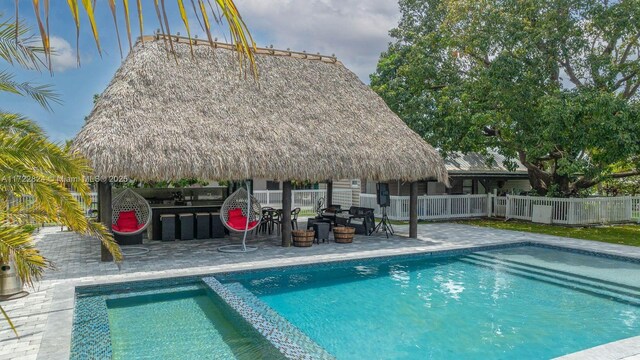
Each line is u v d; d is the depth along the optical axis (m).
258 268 9.32
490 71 16.80
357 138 12.48
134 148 9.40
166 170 9.51
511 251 12.66
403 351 5.88
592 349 5.00
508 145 18.47
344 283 9.38
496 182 25.94
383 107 14.62
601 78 16.16
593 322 7.02
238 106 11.80
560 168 16.67
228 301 6.98
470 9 18.02
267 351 5.38
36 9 1.52
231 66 12.91
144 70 11.38
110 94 10.55
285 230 11.95
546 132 15.20
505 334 6.50
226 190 18.84
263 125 11.50
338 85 14.43
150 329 6.48
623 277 9.64
